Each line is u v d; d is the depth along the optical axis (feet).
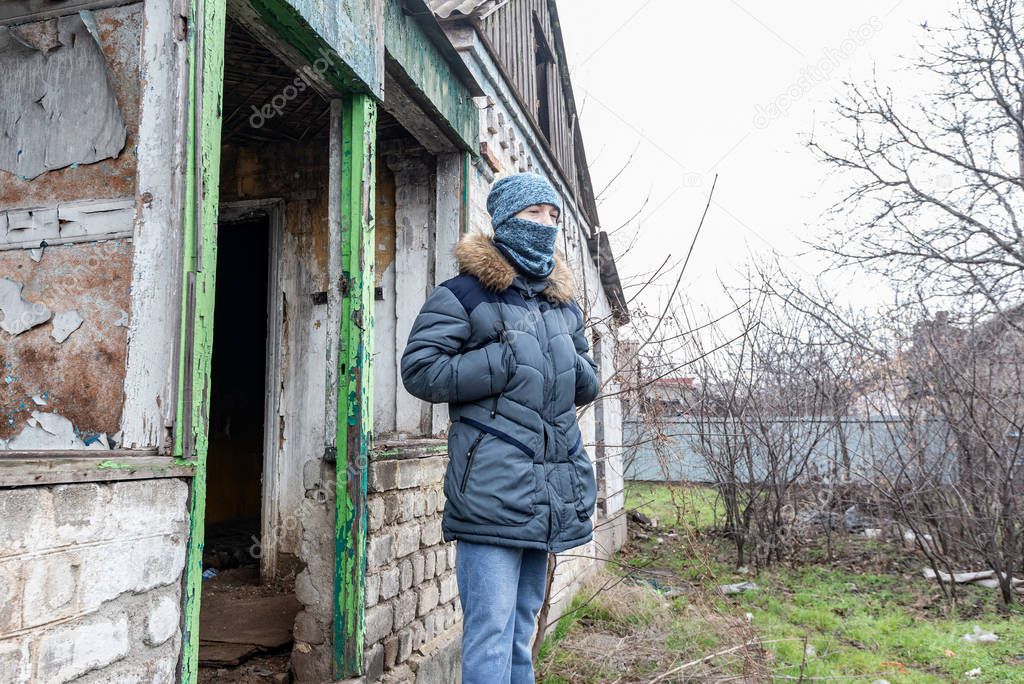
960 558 21.84
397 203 13.20
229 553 15.24
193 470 4.95
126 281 5.30
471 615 6.25
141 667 4.46
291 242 13.38
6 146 5.87
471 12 12.90
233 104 11.32
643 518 32.40
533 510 6.31
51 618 3.83
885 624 16.46
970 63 25.16
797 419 25.58
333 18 7.68
